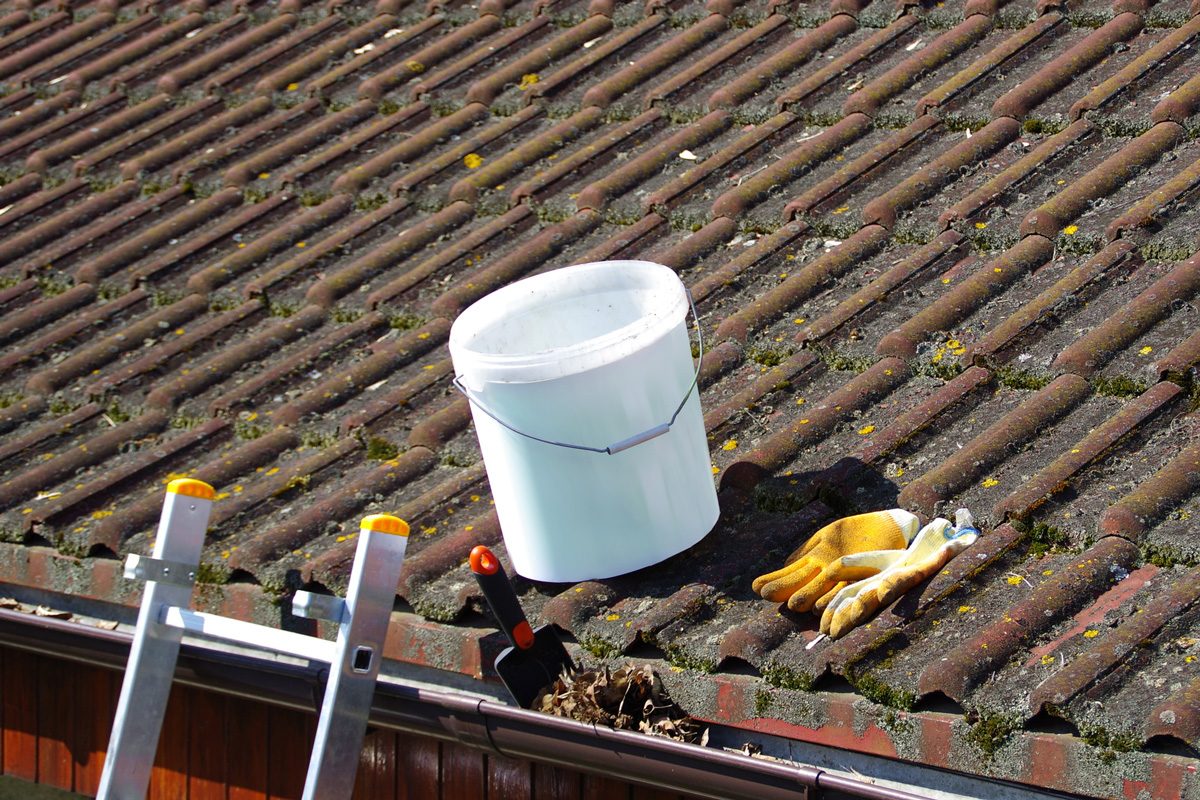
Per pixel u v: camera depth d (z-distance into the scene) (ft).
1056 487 11.21
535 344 13.05
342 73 22.07
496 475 11.98
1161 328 12.58
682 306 12.00
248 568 13.24
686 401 11.89
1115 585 10.20
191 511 12.60
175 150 21.44
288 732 14.69
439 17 23.00
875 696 9.88
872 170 16.16
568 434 11.47
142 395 16.61
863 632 10.37
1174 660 9.21
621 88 19.48
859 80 17.98
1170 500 10.64
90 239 19.85
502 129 19.56
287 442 15.23
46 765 16.75
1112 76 16.16
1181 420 11.59
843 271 14.94
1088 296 13.26
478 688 12.18
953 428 12.53
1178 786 8.50
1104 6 17.53
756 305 14.78
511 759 12.14
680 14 20.90
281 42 23.66
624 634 11.20
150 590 12.43
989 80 16.96
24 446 16.16
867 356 13.66
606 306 13.05
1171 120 15.05
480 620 12.14
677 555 12.10
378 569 11.42
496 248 17.33
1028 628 9.91
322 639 12.53
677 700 10.88
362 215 18.90
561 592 12.05
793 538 11.82
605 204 17.31
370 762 14.02
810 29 19.65
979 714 9.38
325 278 17.58
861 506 11.99
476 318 12.51
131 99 23.62
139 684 12.35
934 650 10.05
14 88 25.05
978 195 15.03
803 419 13.12
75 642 14.25
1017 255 14.11
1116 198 14.38
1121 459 11.39
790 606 10.73
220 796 15.29
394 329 16.65
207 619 12.11
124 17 26.50
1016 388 12.77
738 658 10.73
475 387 11.71
